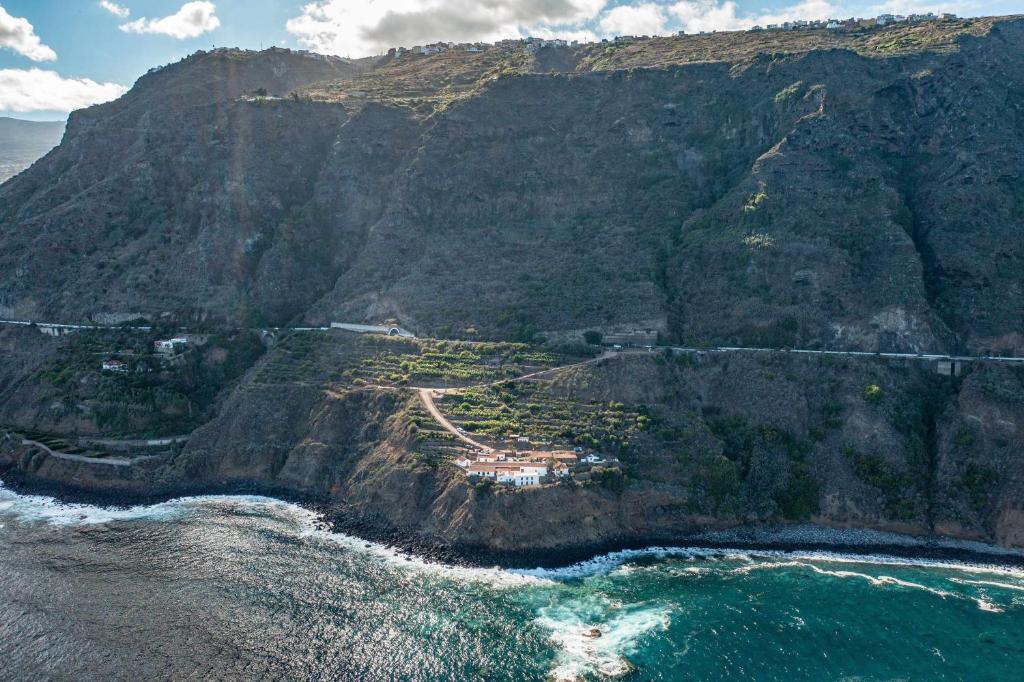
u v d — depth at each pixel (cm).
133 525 13900
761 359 15738
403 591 11581
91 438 16838
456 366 16888
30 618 10856
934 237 17062
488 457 13862
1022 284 16088
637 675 9688
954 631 10625
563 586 11788
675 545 13100
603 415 14862
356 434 15625
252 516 14212
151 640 10350
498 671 9750
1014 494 13050
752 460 14288
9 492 15588
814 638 10475
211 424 16588
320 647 10219
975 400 14138
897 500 13550
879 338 15850
